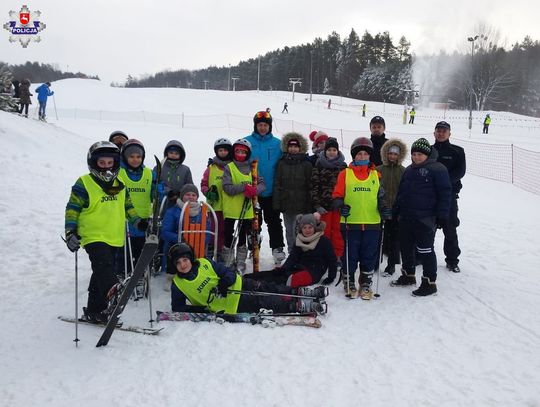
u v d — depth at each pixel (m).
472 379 3.23
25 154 10.44
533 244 7.05
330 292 4.90
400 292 4.93
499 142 23.22
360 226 4.83
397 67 84.38
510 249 6.77
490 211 9.76
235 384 3.10
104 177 3.77
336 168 5.36
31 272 5.26
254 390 3.04
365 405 2.91
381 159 5.80
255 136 5.64
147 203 4.92
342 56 97.06
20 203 7.53
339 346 3.66
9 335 3.77
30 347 3.57
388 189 5.59
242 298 4.21
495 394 3.04
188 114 35.59
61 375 3.19
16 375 3.18
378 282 5.00
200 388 3.05
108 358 3.42
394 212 5.11
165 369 3.27
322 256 5.01
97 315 3.93
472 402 2.95
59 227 6.78
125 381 3.13
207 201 5.35
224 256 5.32
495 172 15.01
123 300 3.35
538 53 78.19
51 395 2.96
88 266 5.54
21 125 13.02
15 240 6.09
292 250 5.05
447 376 3.26
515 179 13.70
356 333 3.90
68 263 5.59
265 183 5.57
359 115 42.16
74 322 4.03
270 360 3.41
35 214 7.14
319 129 28.58
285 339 3.73
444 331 3.97
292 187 5.44
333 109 48.62
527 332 3.98
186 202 4.69
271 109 42.22
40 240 6.23
